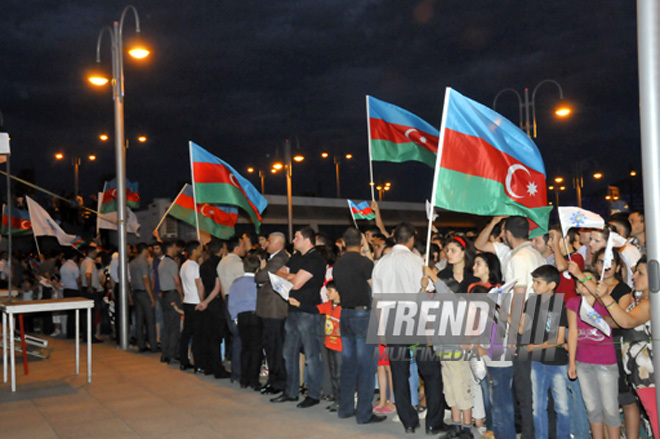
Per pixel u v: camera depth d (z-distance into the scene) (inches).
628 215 251.9
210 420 254.2
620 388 195.2
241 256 356.2
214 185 398.0
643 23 160.6
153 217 1079.0
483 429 232.5
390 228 1466.5
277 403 281.3
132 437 233.3
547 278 188.9
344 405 252.5
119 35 485.7
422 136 324.5
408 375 231.0
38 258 729.6
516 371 196.9
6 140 337.1
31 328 632.4
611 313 175.6
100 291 527.2
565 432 196.4
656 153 159.0
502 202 217.2
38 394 310.3
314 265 270.7
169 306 393.7
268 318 297.0
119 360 411.2
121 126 482.6
